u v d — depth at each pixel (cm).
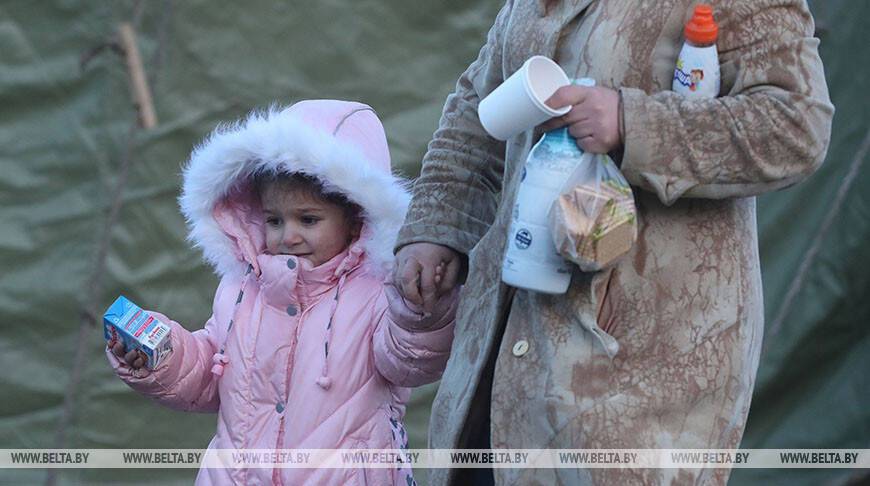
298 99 1214
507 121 563
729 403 579
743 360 578
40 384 1225
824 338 1249
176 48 1210
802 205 1245
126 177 1216
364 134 807
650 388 569
